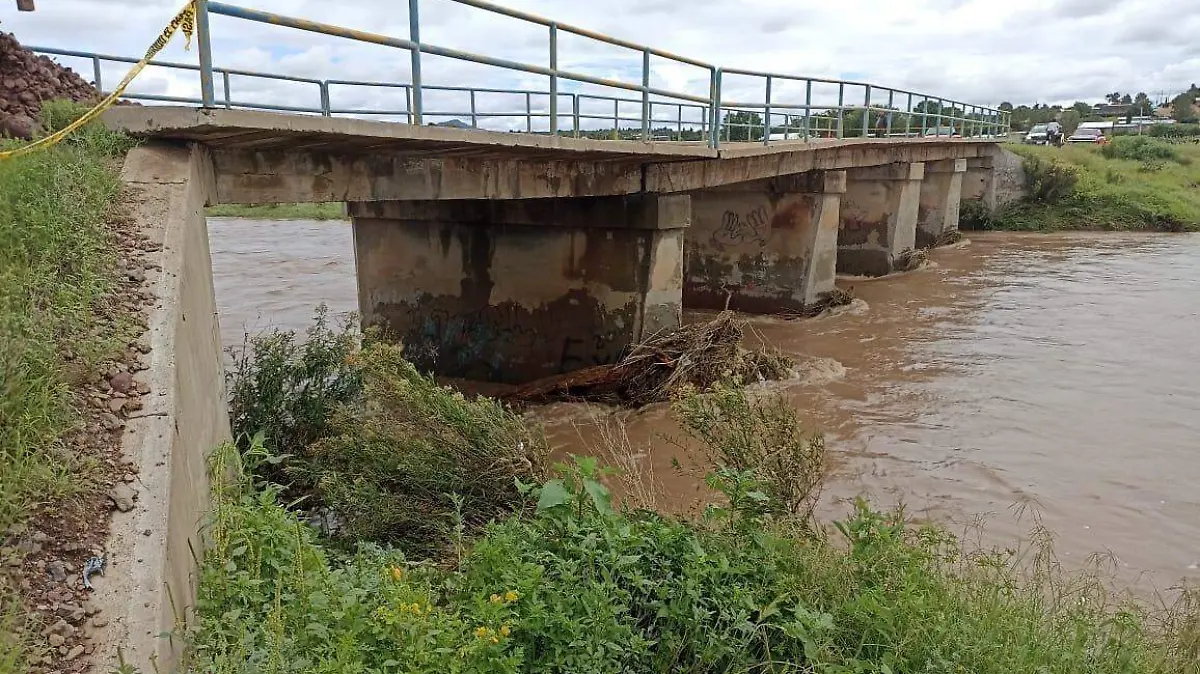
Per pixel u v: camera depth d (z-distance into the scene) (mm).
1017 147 37844
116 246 4727
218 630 3104
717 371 11711
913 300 19219
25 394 3184
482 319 13680
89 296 4043
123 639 2588
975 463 9070
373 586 4250
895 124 26312
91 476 3104
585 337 12961
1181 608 5996
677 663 4234
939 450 9469
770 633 4410
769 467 6148
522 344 13430
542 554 4559
